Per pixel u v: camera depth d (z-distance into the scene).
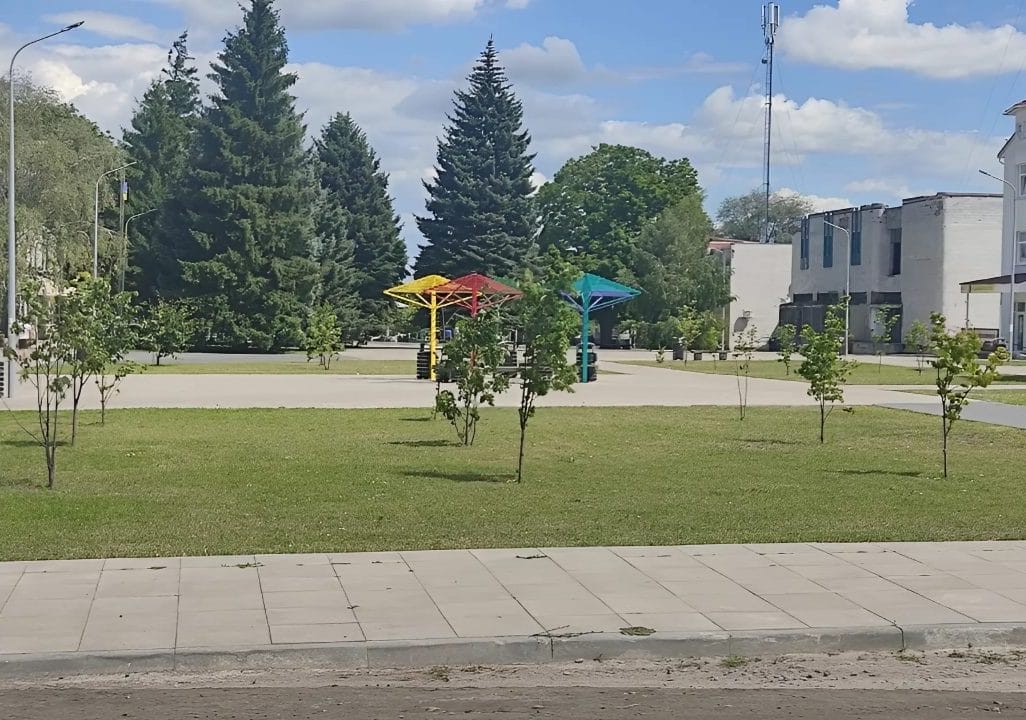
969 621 7.64
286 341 69.06
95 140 57.03
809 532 10.88
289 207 70.50
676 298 83.31
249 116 70.19
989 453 18.59
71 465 15.89
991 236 76.25
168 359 58.62
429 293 43.91
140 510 11.98
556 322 14.43
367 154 88.25
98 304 17.42
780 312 91.81
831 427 23.11
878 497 13.42
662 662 7.10
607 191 93.00
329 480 14.49
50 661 6.71
